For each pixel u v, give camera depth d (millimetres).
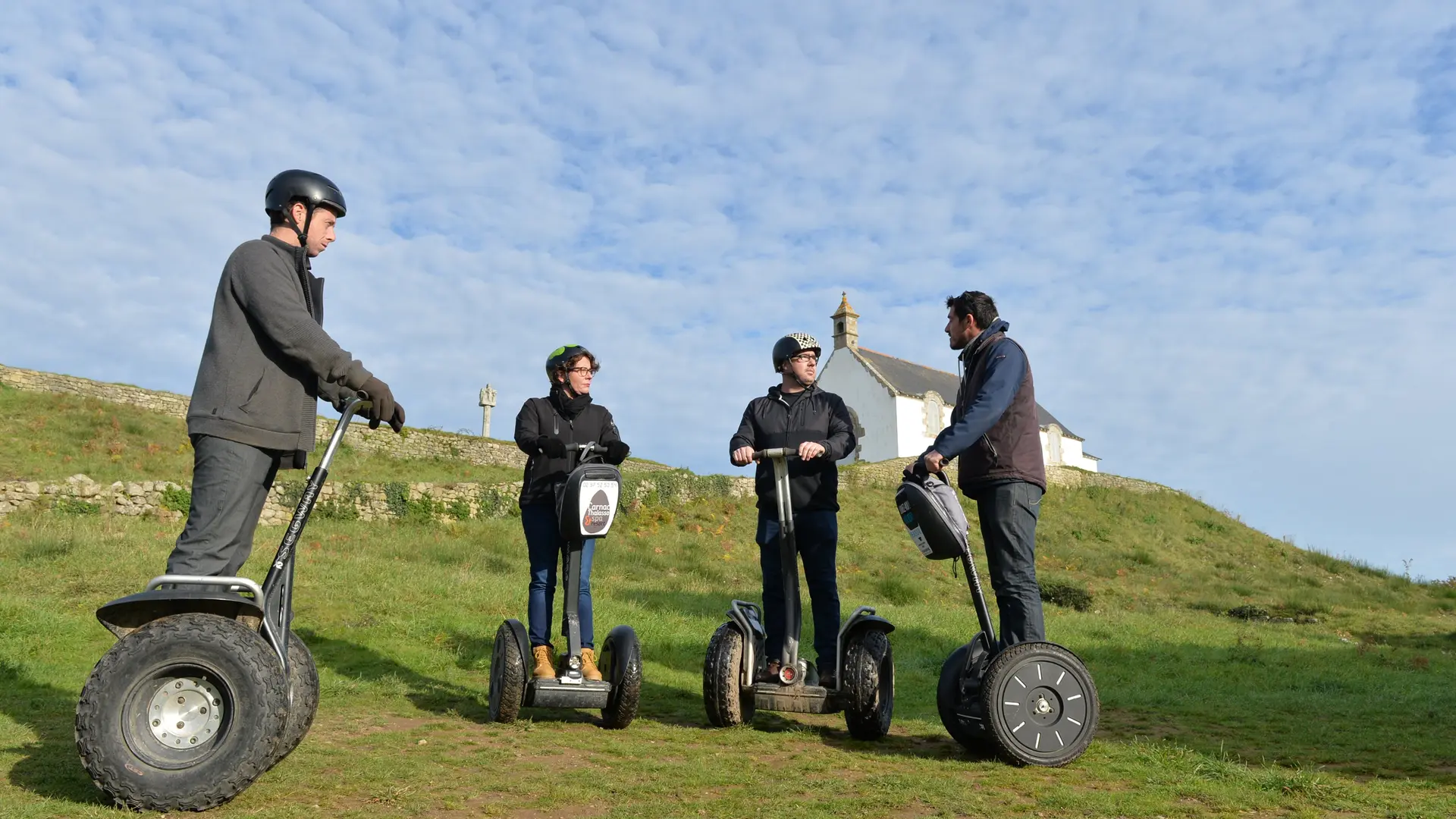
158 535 12797
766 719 4406
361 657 5855
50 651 5422
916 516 3576
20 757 2783
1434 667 10141
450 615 7594
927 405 38250
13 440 18344
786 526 3924
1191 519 33594
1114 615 15680
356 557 11133
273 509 16312
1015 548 3525
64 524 13227
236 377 2516
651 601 11531
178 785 2170
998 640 3553
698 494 24125
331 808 2314
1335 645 12734
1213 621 16141
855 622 3896
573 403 4227
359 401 2672
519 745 3322
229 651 2252
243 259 2570
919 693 5930
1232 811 2512
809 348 4277
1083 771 3066
